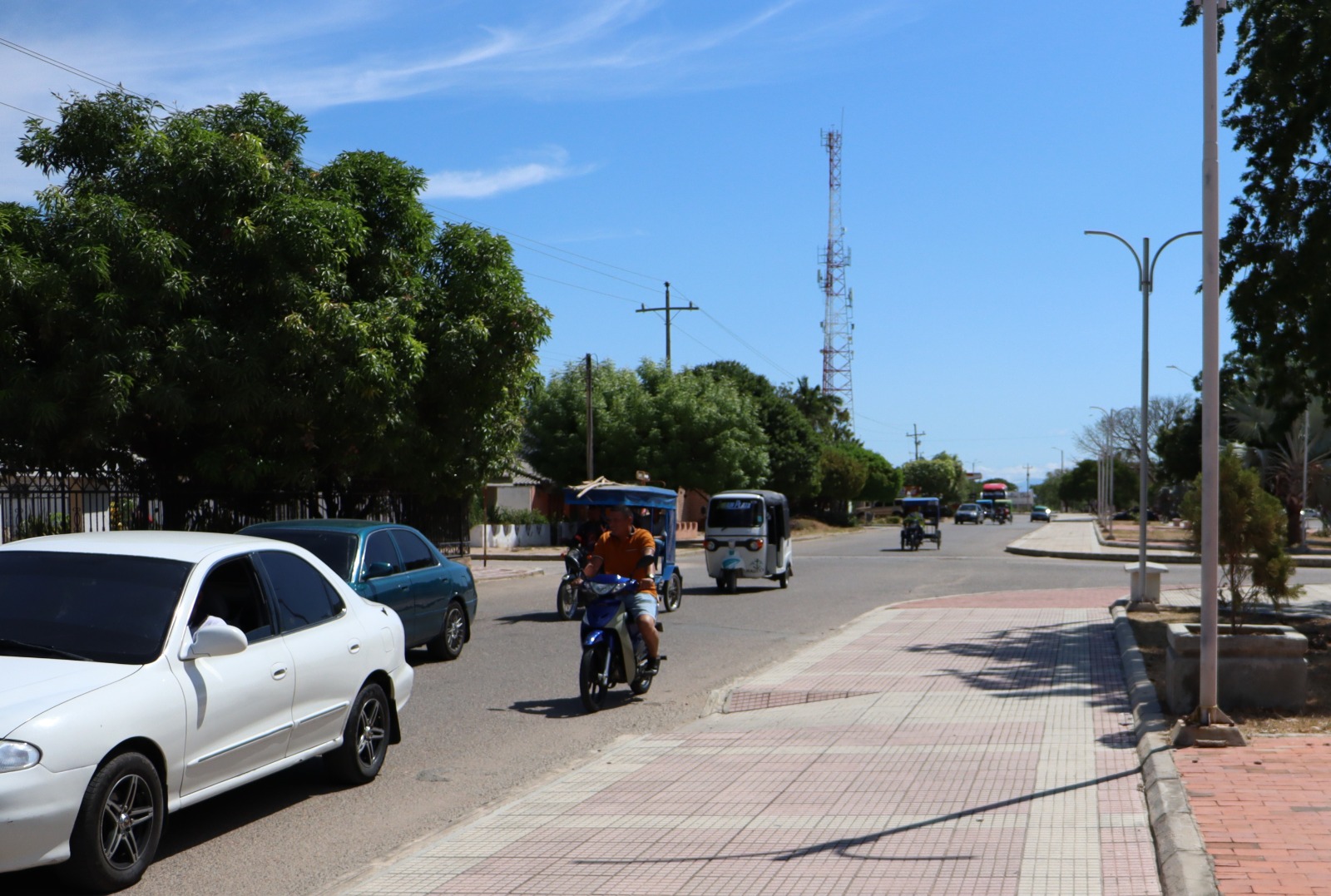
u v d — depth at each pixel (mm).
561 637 15703
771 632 16438
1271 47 14656
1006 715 9523
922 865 5562
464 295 19641
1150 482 85000
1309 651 12844
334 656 7262
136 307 15750
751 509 23344
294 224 16609
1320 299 14688
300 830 6617
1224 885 4957
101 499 18766
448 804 7203
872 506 122938
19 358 15523
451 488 21688
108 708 5410
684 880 5422
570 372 52500
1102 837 5969
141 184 16984
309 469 17859
